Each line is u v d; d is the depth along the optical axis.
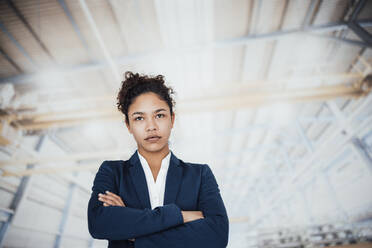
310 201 11.32
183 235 0.81
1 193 6.56
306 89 5.91
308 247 5.73
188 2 4.96
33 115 5.78
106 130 9.13
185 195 0.95
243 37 5.82
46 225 8.16
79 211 10.59
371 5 5.02
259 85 5.95
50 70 5.98
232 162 14.33
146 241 0.79
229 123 9.91
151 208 0.93
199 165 1.12
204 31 5.69
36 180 7.96
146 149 0.96
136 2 4.84
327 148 7.18
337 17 5.53
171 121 1.10
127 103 1.01
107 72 6.51
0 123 5.31
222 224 0.87
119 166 1.05
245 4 5.19
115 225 0.81
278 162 14.25
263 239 6.28
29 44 5.40
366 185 7.28
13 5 4.54
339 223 6.31
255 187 18.77
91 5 4.81
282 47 6.30
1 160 6.40
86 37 5.45
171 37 5.73
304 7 5.31
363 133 5.46
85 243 10.74
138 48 5.92
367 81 5.65
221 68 6.92
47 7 4.65
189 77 6.94
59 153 9.79
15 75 6.09
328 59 6.67
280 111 9.06
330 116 9.25
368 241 5.21
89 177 11.92
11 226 6.57
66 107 6.95
